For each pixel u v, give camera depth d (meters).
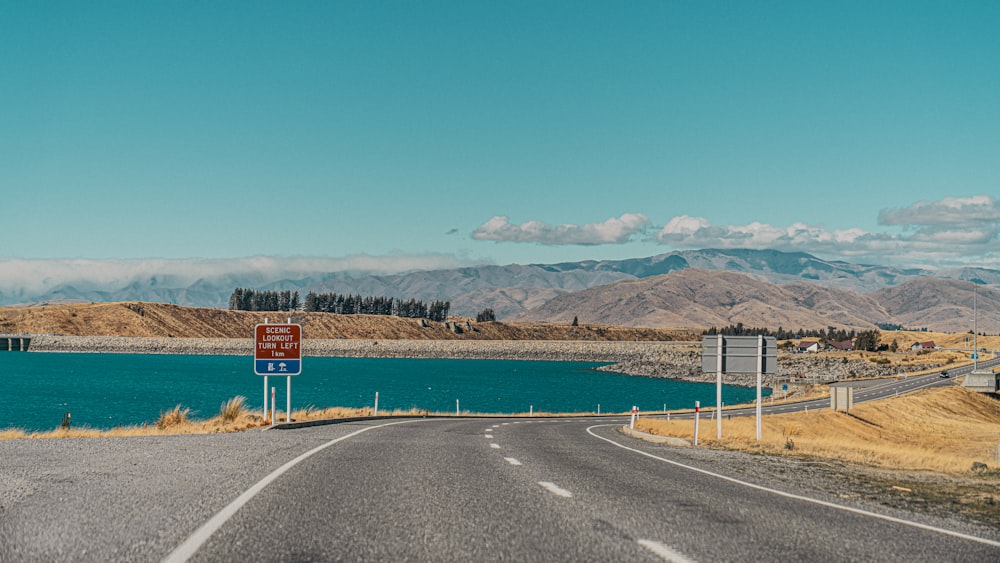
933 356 189.12
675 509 10.11
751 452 23.91
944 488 14.42
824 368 183.12
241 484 11.36
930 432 73.38
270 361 30.73
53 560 6.67
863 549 7.91
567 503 10.37
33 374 154.25
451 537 7.93
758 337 31.61
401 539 7.78
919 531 9.08
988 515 10.91
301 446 18.58
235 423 28.98
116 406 90.62
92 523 8.23
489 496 10.86
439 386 155.38
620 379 199.75
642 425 44.62
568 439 26.78
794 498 11.68
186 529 7.98
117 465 13.60
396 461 15.60
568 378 199.50
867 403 85.00
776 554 7.54
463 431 30.03
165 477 12.00
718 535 8.40
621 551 7.45
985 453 53.75
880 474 17.23
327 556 6.98
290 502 9.85
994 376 102.69
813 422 68.50
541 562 6.95
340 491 10.97
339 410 43.06
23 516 8.59
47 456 15.21
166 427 27.92
